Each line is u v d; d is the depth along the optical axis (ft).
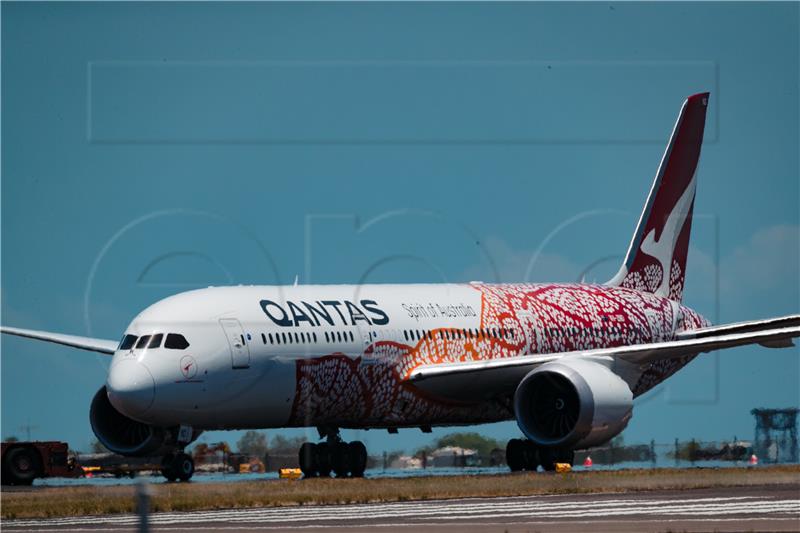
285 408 331.77
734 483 275.18
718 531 171.22
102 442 332.19
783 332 328.70
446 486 268.41
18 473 331.77
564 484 266.98
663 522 186.09
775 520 186.91
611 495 250.98
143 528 130.11
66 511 226.58
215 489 261.85
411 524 190.49
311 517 208.23
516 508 219.20
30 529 197.88
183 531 187.73
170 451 325.83
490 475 310.04
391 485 273.54
